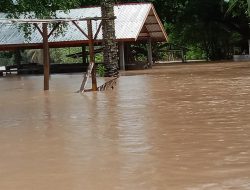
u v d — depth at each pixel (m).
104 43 25.34
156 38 37.50
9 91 18.98
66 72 34.06
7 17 30.48
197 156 6.83
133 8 34.09
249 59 40.16
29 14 30.83
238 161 6.49
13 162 6.96
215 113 10.57
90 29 18.19
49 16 29.47
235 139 7.82
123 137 8.41
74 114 11.53
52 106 13.34
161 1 46.22
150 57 36.25
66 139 8.46
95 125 9.79
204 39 47.66
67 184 5.80
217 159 6.63
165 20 48.28
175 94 14.92
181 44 49.12
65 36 32.62
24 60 48.44
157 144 7.71
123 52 32.97
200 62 41.31
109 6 24.92
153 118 10.32
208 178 5.79
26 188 5.71
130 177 5.96
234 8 41.91
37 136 8.85
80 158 7.03
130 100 13.93
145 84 19.39
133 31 32.38
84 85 17.52
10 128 9.85
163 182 5.70
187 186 5.52
